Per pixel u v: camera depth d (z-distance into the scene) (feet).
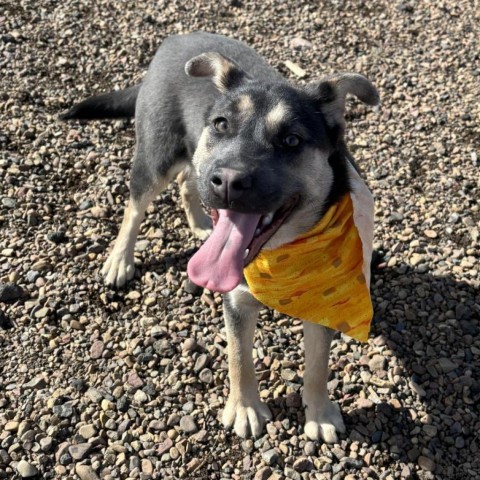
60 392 2.30
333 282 2.07
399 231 2.89
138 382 2.34
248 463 2.16
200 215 2.89
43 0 4.09
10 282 2.62
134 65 3.67
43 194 2.98
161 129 2.56
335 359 2.46
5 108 3.35
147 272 2.73
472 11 4.19
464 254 2.80
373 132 3.36
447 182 3.10
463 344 2.50
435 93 3.59
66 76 3.57
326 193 1.98
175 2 4.19
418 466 2.16
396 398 2.34
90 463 2.13
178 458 2.15
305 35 4.00
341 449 2.20
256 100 1.97
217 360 2.44
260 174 1.82
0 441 2.16
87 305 2.59
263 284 2.06
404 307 2.61
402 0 4.30
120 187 3.03
